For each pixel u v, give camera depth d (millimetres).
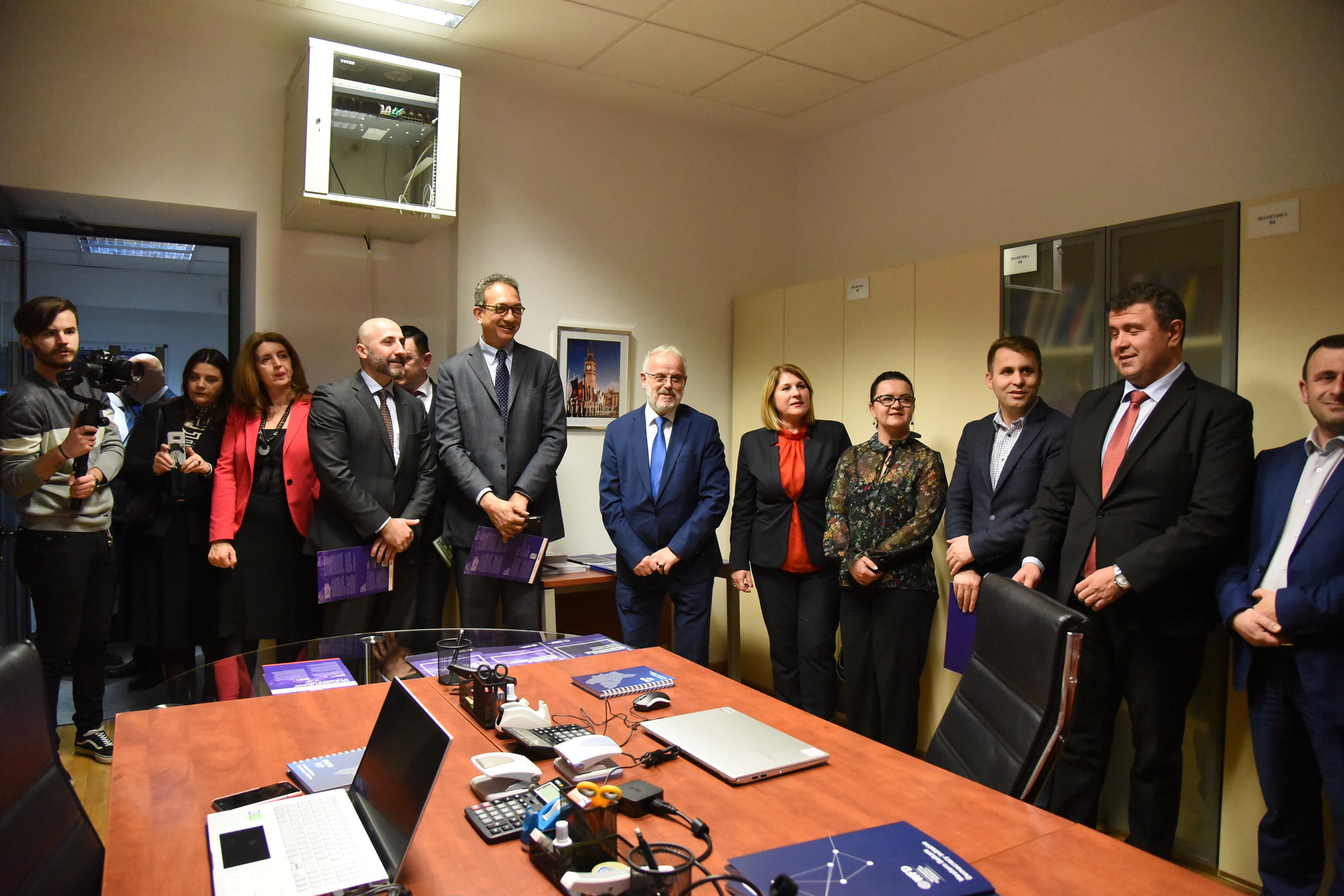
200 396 3146
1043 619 1429
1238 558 2201
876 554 2941
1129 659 2301
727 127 4543
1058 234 3037
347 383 3025
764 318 4387
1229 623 2092
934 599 3012
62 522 2783
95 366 2633
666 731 1604
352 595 2879
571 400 4152
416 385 3506
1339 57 2668
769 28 3365
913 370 3510
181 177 3371
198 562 3191
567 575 3631
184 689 1890
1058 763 2434
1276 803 2117
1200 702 2502
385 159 3326
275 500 3023
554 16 3277
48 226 3629
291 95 3410
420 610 3305
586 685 1899
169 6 3166
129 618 3236
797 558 3293
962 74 3791
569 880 1027
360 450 2971
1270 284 2408
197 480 3127
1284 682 2076
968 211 3889
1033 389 2789
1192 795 2521
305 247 3604
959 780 1418
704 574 3348
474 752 1540
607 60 3678
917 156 4137
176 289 6047
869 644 3092
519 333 4023
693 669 2092
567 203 4133
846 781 1414
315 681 1963
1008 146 3707
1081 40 3412
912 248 4168
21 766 1013
